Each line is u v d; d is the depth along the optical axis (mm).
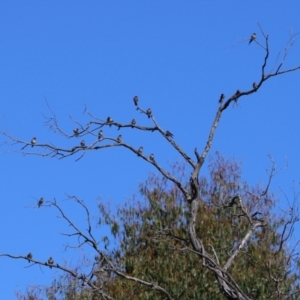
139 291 62188
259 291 51844
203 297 62031
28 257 38781
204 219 61125
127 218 68125
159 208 68000
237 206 47969
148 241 66375
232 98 41781
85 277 40250
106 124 41281
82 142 40812
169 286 62031
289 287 46562
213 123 42312
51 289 48531
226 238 59625
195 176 41750
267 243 55188
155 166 42094
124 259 64625
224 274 40156
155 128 41938
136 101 41750
